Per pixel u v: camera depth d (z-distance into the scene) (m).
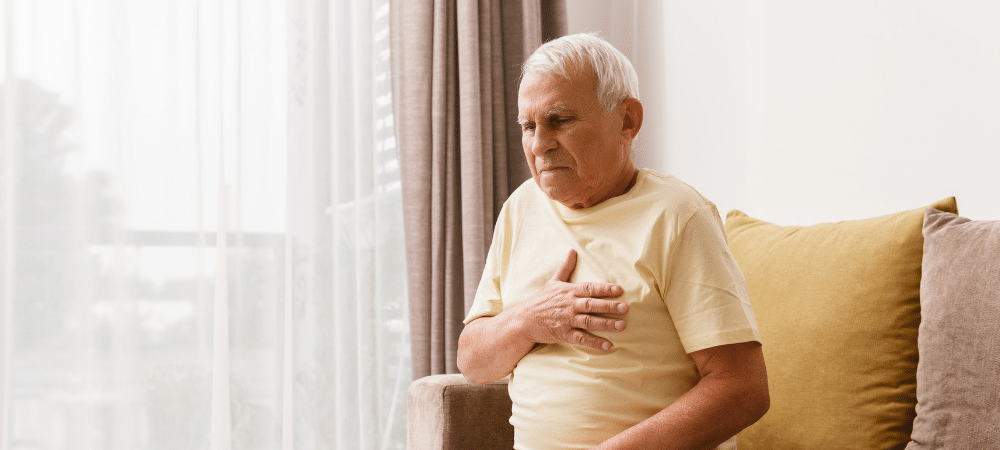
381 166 2.39
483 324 1.21
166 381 2.09
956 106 1.49
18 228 1.96
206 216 2.16
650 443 0.95
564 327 1.05
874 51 1.67
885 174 1.63
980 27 1.45
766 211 1.96
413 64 2.36
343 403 2.29
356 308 2.33
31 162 1.98
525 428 1.12
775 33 1.94
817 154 1.81
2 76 1.93
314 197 2.28
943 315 1.10
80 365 2.01
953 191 1.49
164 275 2.10
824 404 1.24
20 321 1.96
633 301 1.03
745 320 0.97
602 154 1.08
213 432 2.10
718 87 2.15
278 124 2.26
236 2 2.19
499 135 2.44
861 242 1.30
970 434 1.03
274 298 2.22
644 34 2.53
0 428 1.90
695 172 2.25
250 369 2.19
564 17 2.55
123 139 2.06
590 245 1.10
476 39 2.36
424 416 1.38
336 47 2.36
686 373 1.03
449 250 2.35
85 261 2.02
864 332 1.23
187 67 2.13
